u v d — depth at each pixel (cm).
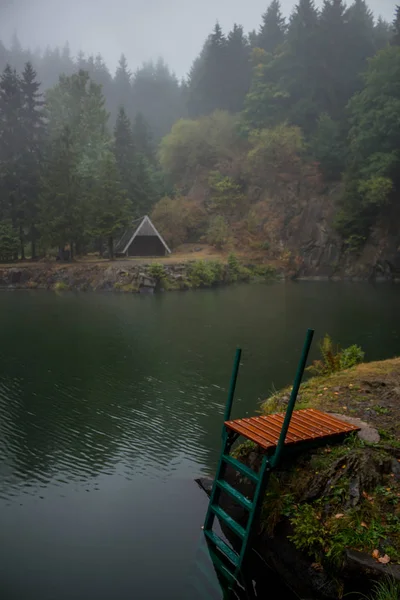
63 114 7500
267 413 842
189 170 6994
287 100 6500
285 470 609
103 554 595
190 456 877
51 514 686
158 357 1628
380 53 4944
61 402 1179
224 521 600
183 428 1013
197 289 3956
